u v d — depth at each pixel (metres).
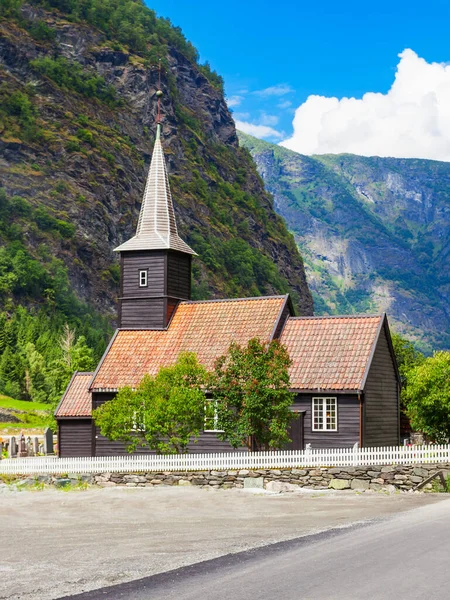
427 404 53.56
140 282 63.38
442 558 19.61
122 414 50.44
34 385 147.88
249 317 58.72
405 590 16.50
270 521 29.52
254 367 47.81
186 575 19.16
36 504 38.47
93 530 28.78
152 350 59.72
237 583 17.88
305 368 53.91
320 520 29.11
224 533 26.44
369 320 55.56
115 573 20.00
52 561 22.20
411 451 40.50
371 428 53.59
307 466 42.62
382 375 56.28
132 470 47.28
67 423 62.59
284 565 19.67
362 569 18.66
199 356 57.47
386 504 34.06
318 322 56.69
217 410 48.97
